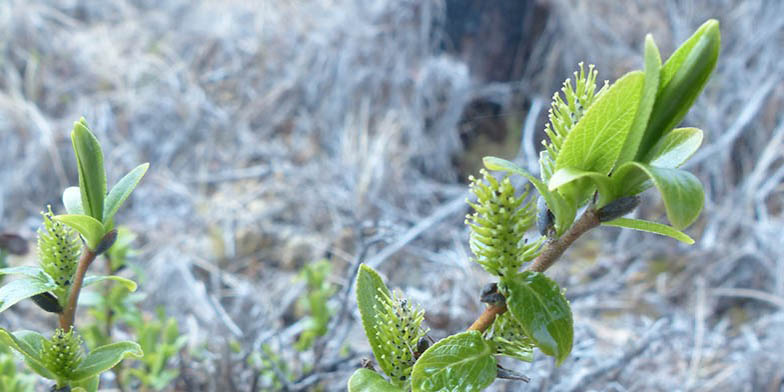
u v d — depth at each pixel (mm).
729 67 1196
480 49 1257
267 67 1265
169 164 1104
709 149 1082
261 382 600
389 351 354
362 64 1191
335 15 1277
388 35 1218
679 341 769
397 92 1173
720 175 1066
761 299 883
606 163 327
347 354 639
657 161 336
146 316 773
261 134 1170
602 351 748
